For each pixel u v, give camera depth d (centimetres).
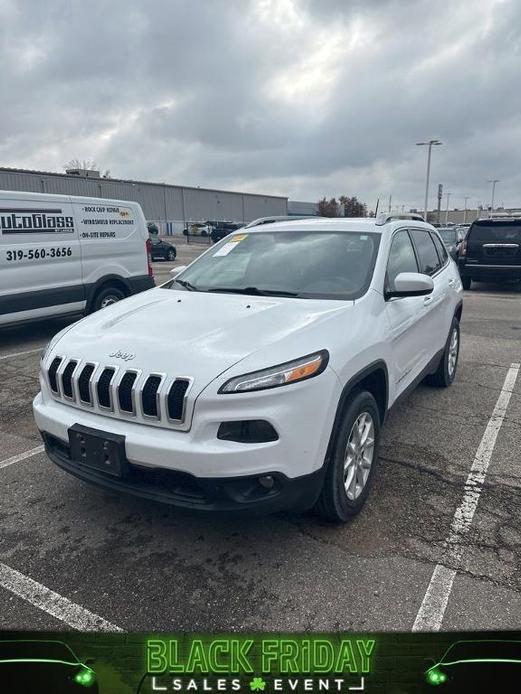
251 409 252
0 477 381
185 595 261
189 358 269
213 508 255
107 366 280
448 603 253
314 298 350
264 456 252
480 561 283
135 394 265
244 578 272
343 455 295
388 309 363
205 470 250
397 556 288
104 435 272
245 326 298
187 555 291
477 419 485
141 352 281
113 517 329
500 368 661
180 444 254
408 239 459
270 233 439
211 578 273
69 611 251
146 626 242
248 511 256
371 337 322
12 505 343
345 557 287
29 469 393
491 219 1352
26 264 741
